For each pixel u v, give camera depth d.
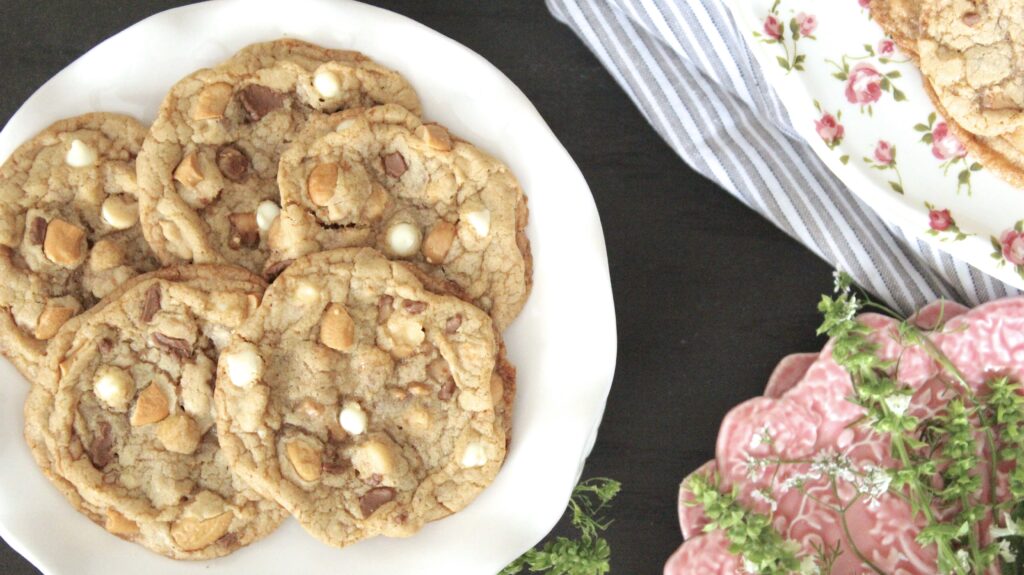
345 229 0.53
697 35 0.56
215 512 0.52
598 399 0.55
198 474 0.52
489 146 0.55
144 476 0.52
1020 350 0.56
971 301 0.58
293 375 0.52
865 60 0.53
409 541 0.54
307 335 0.52
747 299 0.60
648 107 0.58
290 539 0.53
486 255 0.53
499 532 0.54
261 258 0.53
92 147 0.53
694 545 0.57
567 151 0.58
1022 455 0.54
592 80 0.60
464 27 0.60
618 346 0.60
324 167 0.52
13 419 0.52
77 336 0.51
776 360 0.60
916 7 0.53
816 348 0.60
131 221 0.53
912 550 0.57
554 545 0.57
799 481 0.56
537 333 0.55
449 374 0.53
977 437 0.57
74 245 0.52
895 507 0.57
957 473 0.55
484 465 0.53
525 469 0.55
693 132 0.58
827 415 0.57
